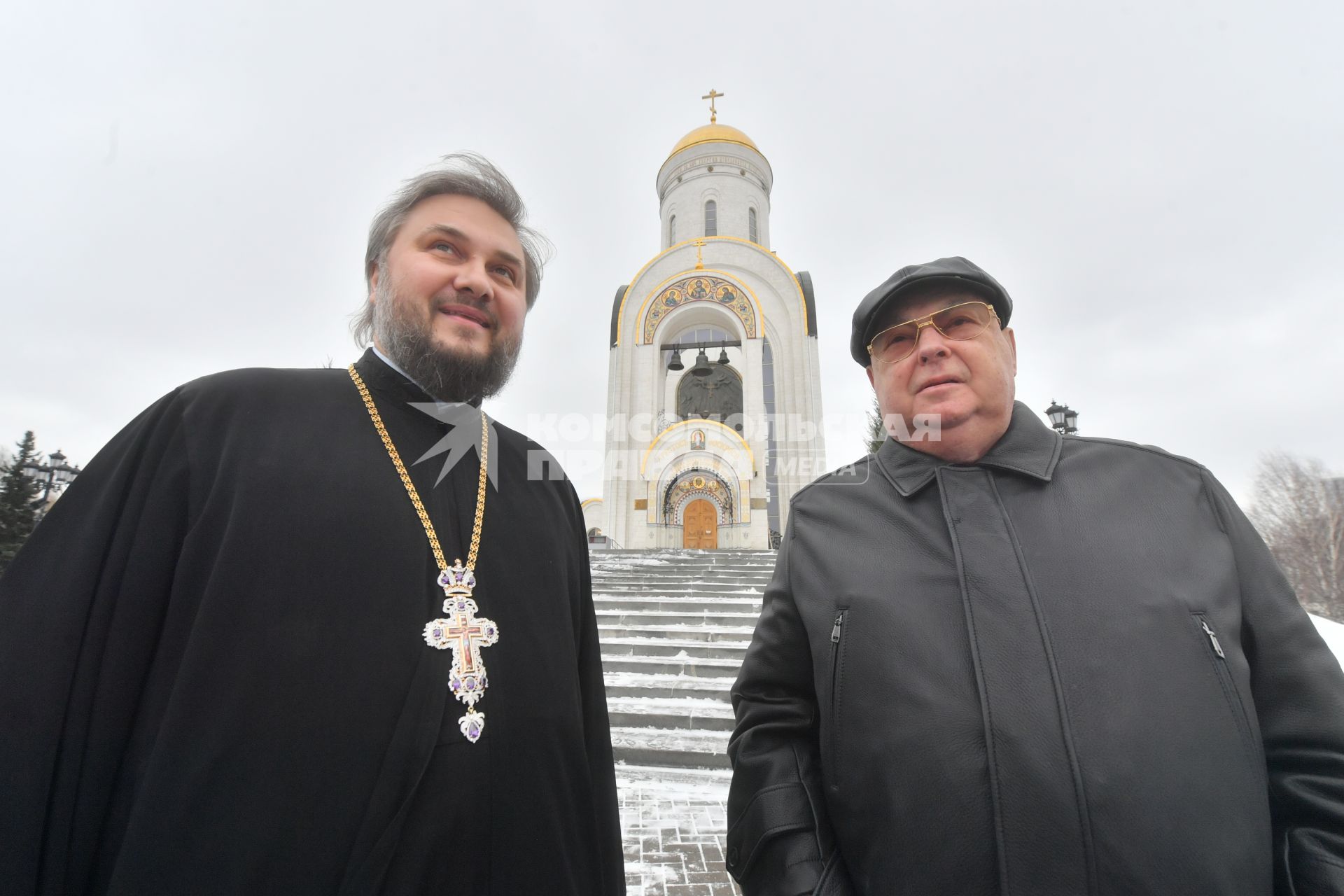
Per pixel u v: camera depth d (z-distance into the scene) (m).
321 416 1.56
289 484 1.38
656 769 5.06
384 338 1.74
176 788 1.11
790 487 20.80
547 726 1.48
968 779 1.27
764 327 22.08
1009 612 1.39
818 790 1.62
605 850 1.64
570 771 1.53
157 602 1.28
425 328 1.66
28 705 1.10
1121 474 1.59
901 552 1.61
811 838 1.54
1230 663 1.31
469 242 1.74
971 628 1.39
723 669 6.39
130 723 1.21
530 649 1.54
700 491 19.66
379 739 1.25
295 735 1.19
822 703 1.55
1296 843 1.23
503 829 1.33
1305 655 1.36
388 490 1.50
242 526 1.29
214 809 1.11
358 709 1.25
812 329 22.31
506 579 1.60
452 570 1.52
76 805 1.13
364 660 1.29
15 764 1.07
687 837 4.03
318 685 1.23
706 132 29.66
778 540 20.25
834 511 1.80
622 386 22.09
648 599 8.77
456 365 1.66
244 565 1.26
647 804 4.50
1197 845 1.15
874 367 1.98
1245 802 1.21
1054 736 1.25
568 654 1.63
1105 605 1.36
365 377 1.75
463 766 1.31
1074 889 1.15
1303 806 1.24
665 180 30.58
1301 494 29.34
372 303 1.97
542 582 1.68
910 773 1.32
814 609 1.64
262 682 1.20
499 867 1.31
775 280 23.25
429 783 1.26
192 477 1.37
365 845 1.16
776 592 1.87
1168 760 1.21
